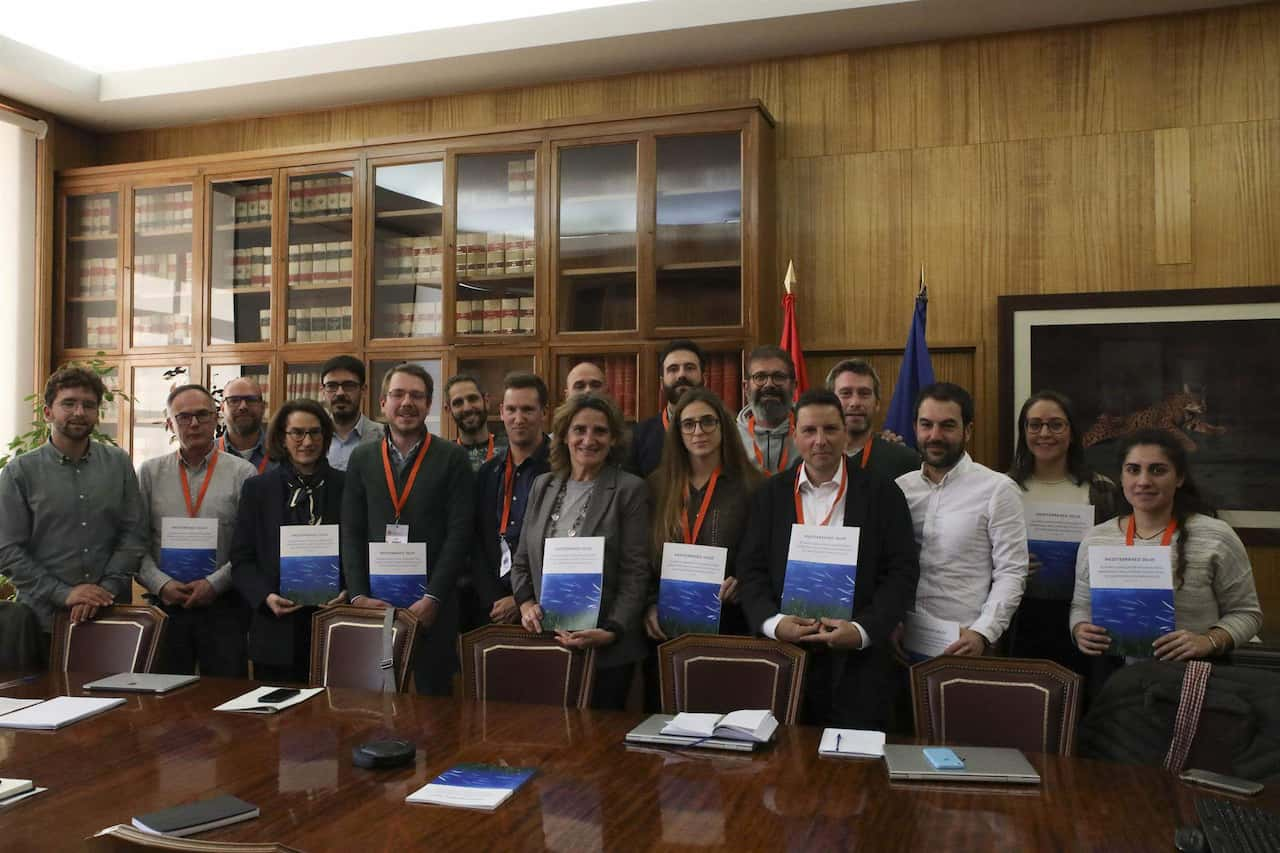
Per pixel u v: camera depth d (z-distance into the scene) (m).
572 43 4.75
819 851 1.45
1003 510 2.69
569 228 4.81
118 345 5.61
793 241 4.88
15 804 1.66
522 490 3.23
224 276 5.44
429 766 1.86
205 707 2.32
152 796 1.70
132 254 5.61
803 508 2.70
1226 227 4.30
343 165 5.20
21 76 5.15
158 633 2.87
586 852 1.45
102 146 6.09
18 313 5.56
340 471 3.43
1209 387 4.25
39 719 2.16
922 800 1.67
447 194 5.00
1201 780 1.75
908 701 2.85
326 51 5.11
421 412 3.27
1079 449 3.05
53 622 3.07
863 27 4.56
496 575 3.25
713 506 2.86
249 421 4.09
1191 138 4.35
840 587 2.49
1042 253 4.53
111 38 5.41
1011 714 2.21
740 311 4.56
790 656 2.39
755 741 1.98
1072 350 4.43
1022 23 4.52
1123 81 4.45
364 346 5.12
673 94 5.07
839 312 4.80
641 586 2.77
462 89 5.36
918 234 4.70
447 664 3.16
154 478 3.56
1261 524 4.18
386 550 3.09
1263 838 1.46
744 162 4.57
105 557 3.37
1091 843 1.48
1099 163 4.47
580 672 2.57
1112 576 2.45
